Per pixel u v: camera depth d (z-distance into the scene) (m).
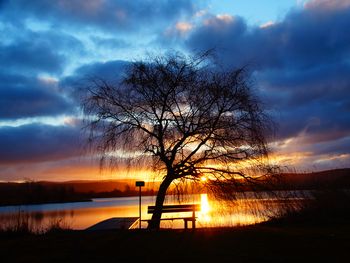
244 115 17.12
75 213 48.38
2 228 17.73
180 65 17.70
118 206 72.00
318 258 10.59
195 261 10.45
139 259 10.83
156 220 16.77
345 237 13.64
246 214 17.88
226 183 17.12
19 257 11.62
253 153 17.11
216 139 17.09
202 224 17.98
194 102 17.33
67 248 12.70
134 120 17.73
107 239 14.11
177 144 17.38
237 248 11.99
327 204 19.19
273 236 13.93
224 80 17.50
